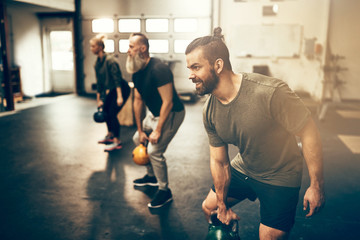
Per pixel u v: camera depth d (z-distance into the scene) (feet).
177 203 9.19
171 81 8.14
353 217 8.43
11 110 22.89
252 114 4.49
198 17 28.02
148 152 8.77
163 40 29.01
